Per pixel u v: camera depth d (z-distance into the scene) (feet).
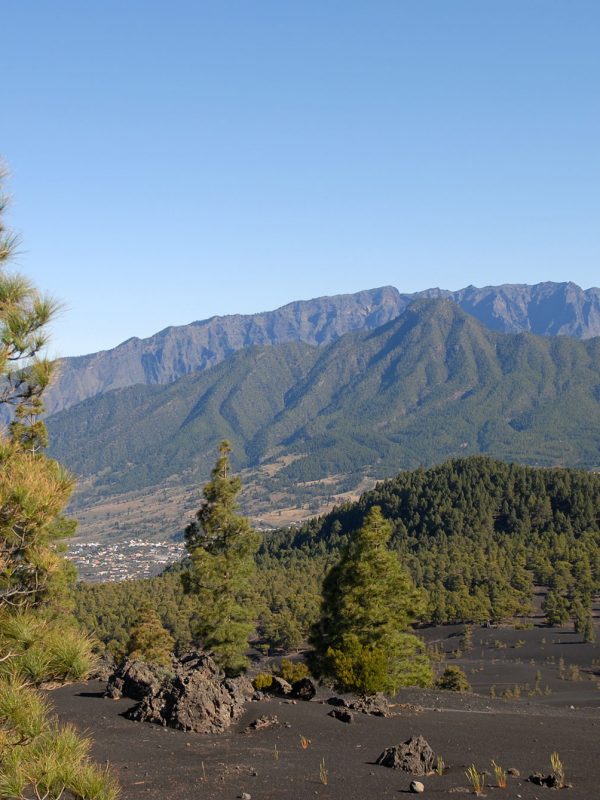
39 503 28.60
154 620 205.87
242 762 58.80
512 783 50.70
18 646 27.25
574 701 245.86
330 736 69.92
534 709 118.73
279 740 67.92
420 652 373.40
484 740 69.00
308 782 51.96
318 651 117.39
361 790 49.44
